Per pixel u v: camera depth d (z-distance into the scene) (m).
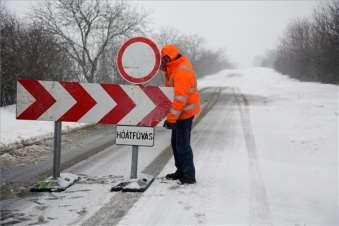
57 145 5.74
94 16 18.77
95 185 5.78
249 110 15.45
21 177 6.25
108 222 4.39
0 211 4.72
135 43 5.53
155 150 8.32
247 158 7.54
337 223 4.49
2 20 14.84
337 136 9.63
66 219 4.48
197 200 5.12
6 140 8.71
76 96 5.61
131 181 5.58
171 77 5.68
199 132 10.37
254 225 4.36
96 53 19.00
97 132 10.61
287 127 11.31
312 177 6.33
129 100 5.57
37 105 5.64
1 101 14.95
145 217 4.54
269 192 5.52
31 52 14.90
